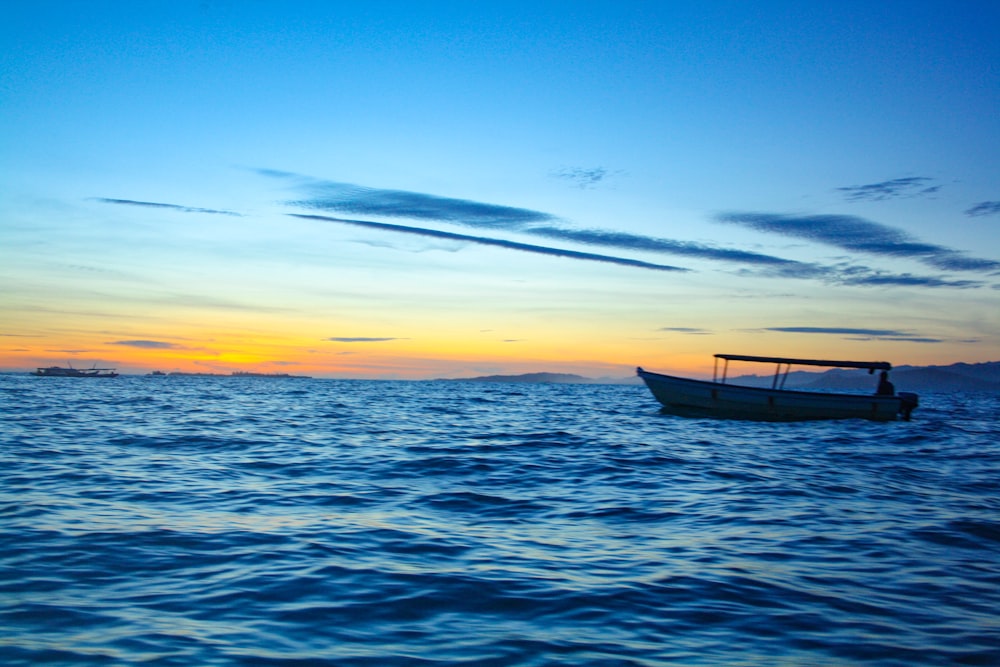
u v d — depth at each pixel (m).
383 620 6.02
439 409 41.25
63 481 12.67
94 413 30.86
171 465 15.10
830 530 9.77
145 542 8.42
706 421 31.28
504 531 9.63
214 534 8.93
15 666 4.91
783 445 21.67
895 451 20.41
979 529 9.88
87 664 4.96
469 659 5.21
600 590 6.93
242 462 15.94
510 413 38.12
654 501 11.97
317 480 13.66
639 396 81.88
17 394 50.16
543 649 5.43
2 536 8.50
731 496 12.48
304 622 5.92
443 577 7.28
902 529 9.84
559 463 16.59
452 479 14.12
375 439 21.62
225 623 5.85
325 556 8.00
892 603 6.65
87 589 6.69
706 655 5.36
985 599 6.81
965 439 24.39
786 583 7.25
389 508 11.11
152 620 5.89
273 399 51.00
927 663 5.27
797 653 5.43
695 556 8.33
